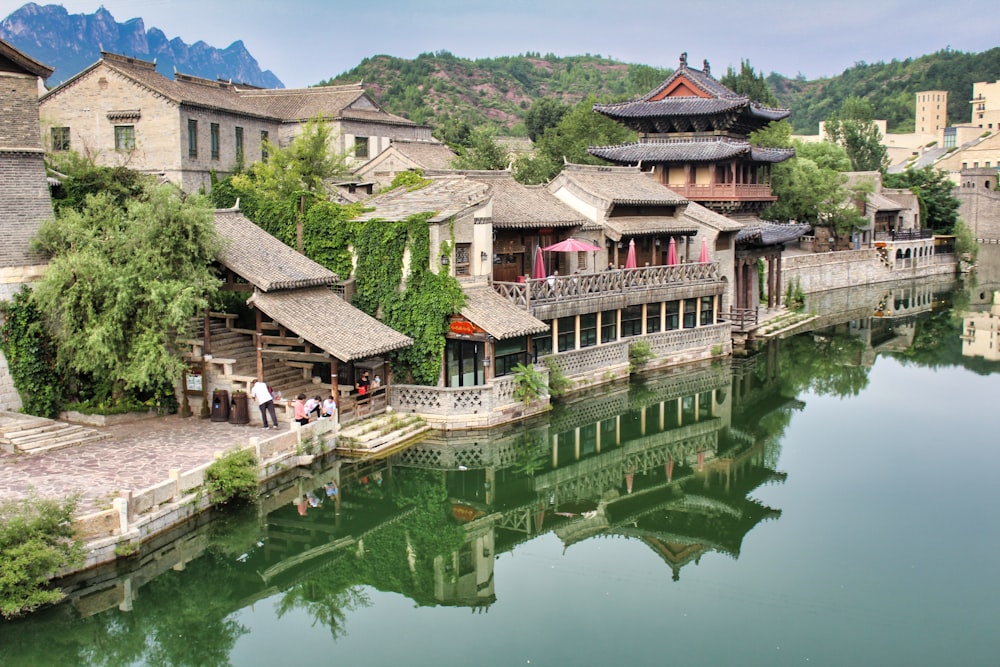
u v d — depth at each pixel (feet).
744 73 371.35
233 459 91.56
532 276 158.92
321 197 135.33
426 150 229.45
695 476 119.03
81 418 108.17
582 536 98.22
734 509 105.29
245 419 109.29
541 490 113.91
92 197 112.68
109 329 100.63
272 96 243.19
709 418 144.36
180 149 185.88
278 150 176.04
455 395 121.49
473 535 98.94
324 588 86.12
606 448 129.80
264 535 95.04
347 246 129.29
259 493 95.76
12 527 69.56
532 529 100.68
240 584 85.71
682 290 168.35
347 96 240.12
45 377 106.42
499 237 150.71
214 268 112.68
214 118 197.88
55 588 73.20
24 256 106.01
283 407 110.42
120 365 103.04
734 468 121.49
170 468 91.15
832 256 288.51
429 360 124.26
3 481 86.79
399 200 134.62
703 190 217.15
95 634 75.31
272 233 133.49
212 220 110.52
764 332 208.54
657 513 105.09
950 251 357.20
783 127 314.55
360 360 120.88
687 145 217.77
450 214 124.67
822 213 299.17
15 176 106.42
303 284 115.85
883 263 320.29
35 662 71.87
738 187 217.97
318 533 95.86
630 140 272.31
